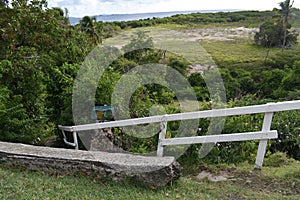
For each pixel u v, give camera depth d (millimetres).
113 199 2926
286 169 3586
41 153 3553
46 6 7438
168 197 3006
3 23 6629
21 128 5520
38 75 6492
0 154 3572
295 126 4570
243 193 3102
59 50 7582
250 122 4703
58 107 6840
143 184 3238
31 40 7117
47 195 2920
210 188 3250
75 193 3004
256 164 3668
